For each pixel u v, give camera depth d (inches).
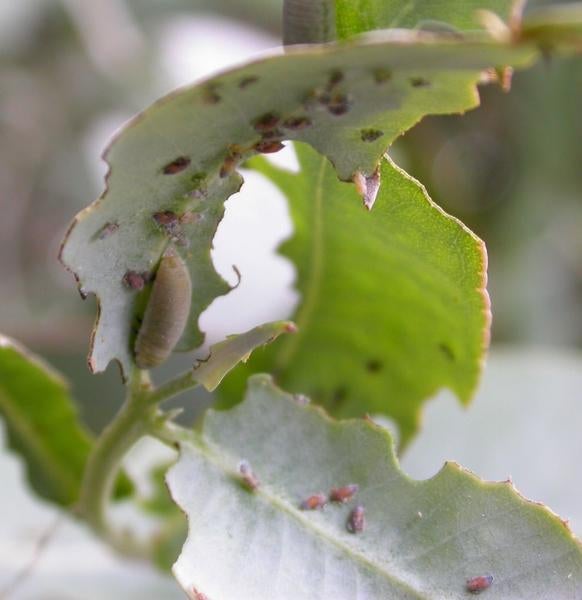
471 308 7.0
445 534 6.7
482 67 5.9
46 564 8.9
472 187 14.5
